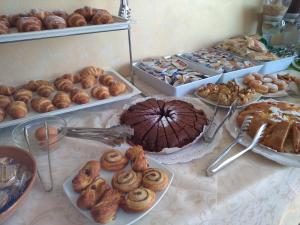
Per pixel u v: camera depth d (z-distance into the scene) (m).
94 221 0.47
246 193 0.55
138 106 0.81
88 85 0.92
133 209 0.48
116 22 0.82
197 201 0.53
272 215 0.62
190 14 1.21
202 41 1.32
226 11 1.32
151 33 1.14
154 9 1.10
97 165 0.57
